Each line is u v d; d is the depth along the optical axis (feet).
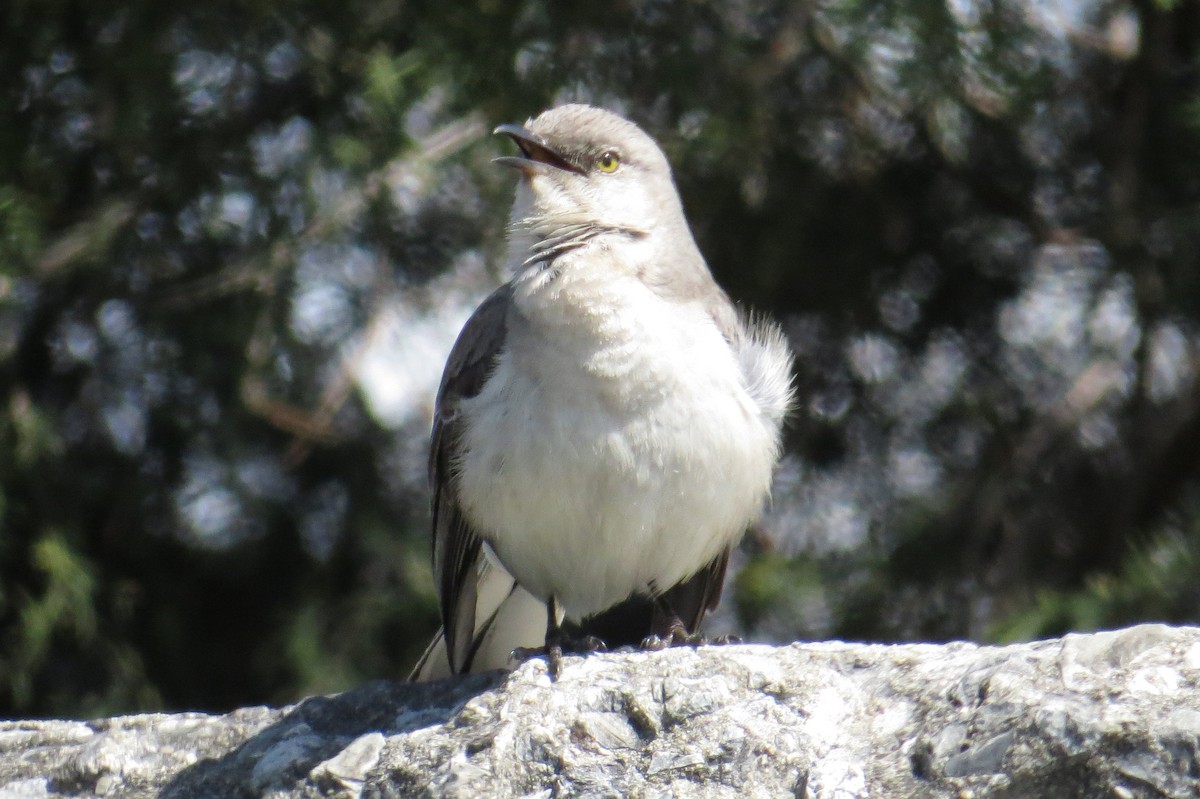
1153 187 38.83
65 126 37.86
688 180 37.96
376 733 19.92
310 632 37.93
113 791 20.99
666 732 18.60
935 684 18.38
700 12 37.68
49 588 36.19
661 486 23.44
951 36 33.37
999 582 38.88
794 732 18.29
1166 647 17.72
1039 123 39.86
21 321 38.14
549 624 24.90
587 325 23.12
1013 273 41.57
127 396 38.81
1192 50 39.65
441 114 36.73
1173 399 39.24
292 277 36.96
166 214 37.86
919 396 41.34
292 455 37.65
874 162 40.06
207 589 39.99
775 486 40.40
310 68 36.78
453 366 25.71
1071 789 16.46
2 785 21.35
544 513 23.76
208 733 21.53
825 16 35.35
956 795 16.90
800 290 41.24
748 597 37.76
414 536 38.55
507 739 18.79
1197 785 16.01
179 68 37.68
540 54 35.68
